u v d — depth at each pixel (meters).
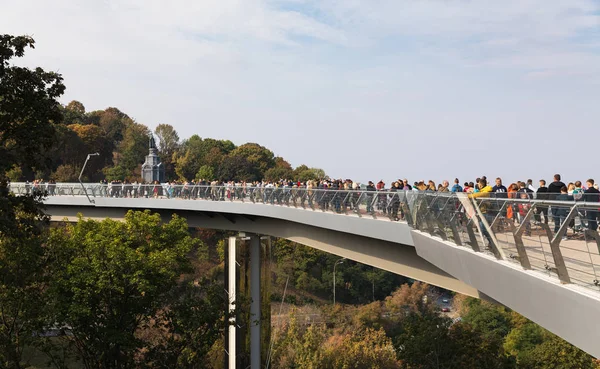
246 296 43.69
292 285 101.12
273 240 105.31
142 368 33.97
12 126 26.55
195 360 35.97
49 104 26.95
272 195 45.31
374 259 30.83
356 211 31.17
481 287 14.95
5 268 30.62
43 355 49.84
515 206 12.65
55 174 129.38
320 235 38.16
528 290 11.73
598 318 8.86
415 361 42.81
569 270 10.13
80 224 37.44
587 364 46.31
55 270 34.22
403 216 26.09
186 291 37.62
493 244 14.16
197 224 60.81
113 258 34.25
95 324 34.88
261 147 167.62
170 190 62.22
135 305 35.03
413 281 111.94
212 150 159.12
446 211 18.47
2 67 25.70
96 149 150.38
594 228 9.14
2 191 26.34
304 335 64.12
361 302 103.31
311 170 151.50
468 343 42.47
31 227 27.73
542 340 68.38
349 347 61.41
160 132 174.88
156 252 36.34
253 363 43.59
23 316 32.28
